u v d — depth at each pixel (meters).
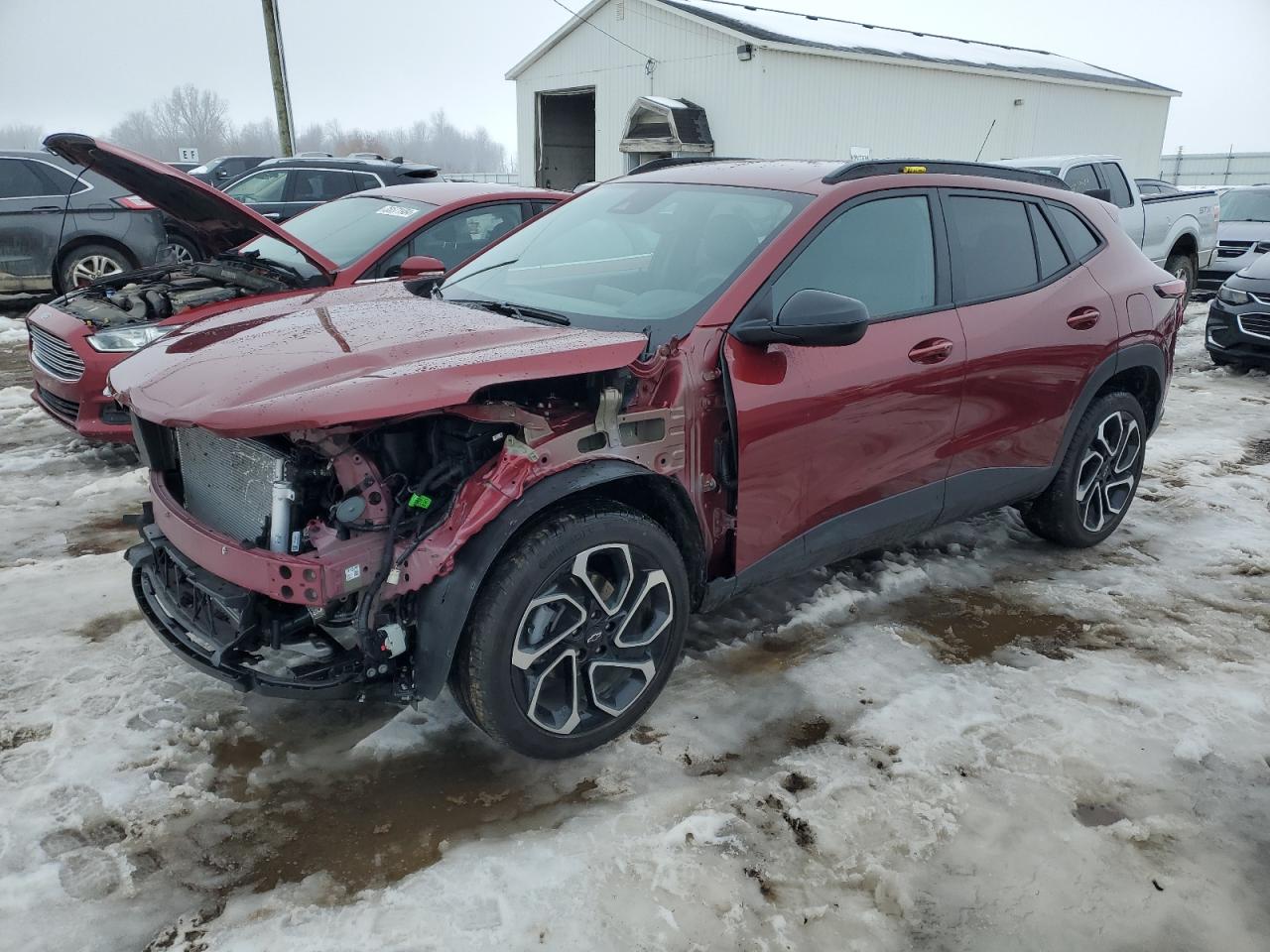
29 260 9.55
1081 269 4.14
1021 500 4.14
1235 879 2.47
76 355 4.95
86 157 4.70
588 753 2.88
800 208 3.25
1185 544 4.62
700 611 3.15
